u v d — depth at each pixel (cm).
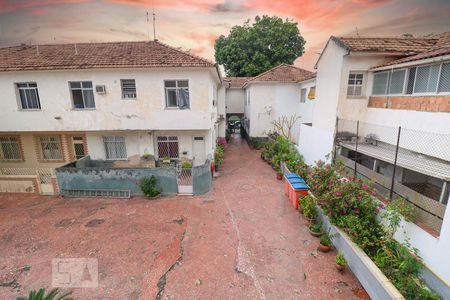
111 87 1335
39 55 1420
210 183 1288
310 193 1009
